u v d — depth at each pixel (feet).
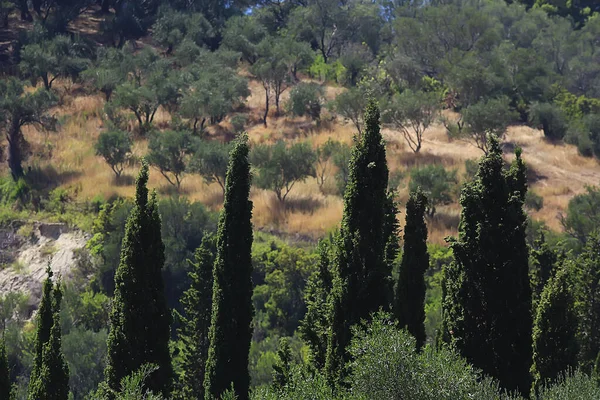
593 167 208.95
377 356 40.22
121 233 150.82
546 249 76.48
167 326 59.11
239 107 250.78
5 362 55.93
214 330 61.46
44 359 54.34
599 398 42.27
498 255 51.70
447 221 166.09
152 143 191.31
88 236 169.68
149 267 58.54
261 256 150.30
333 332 54.24
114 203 165.27
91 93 254.27
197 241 150.30
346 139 216.95
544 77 267.59
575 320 63.67
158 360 58.13
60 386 54.44
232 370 60.95
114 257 145.69
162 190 184.96
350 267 54.29
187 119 236.22
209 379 61.46
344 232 55.06
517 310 51.52
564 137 224.74
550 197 185.88
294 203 179.11
